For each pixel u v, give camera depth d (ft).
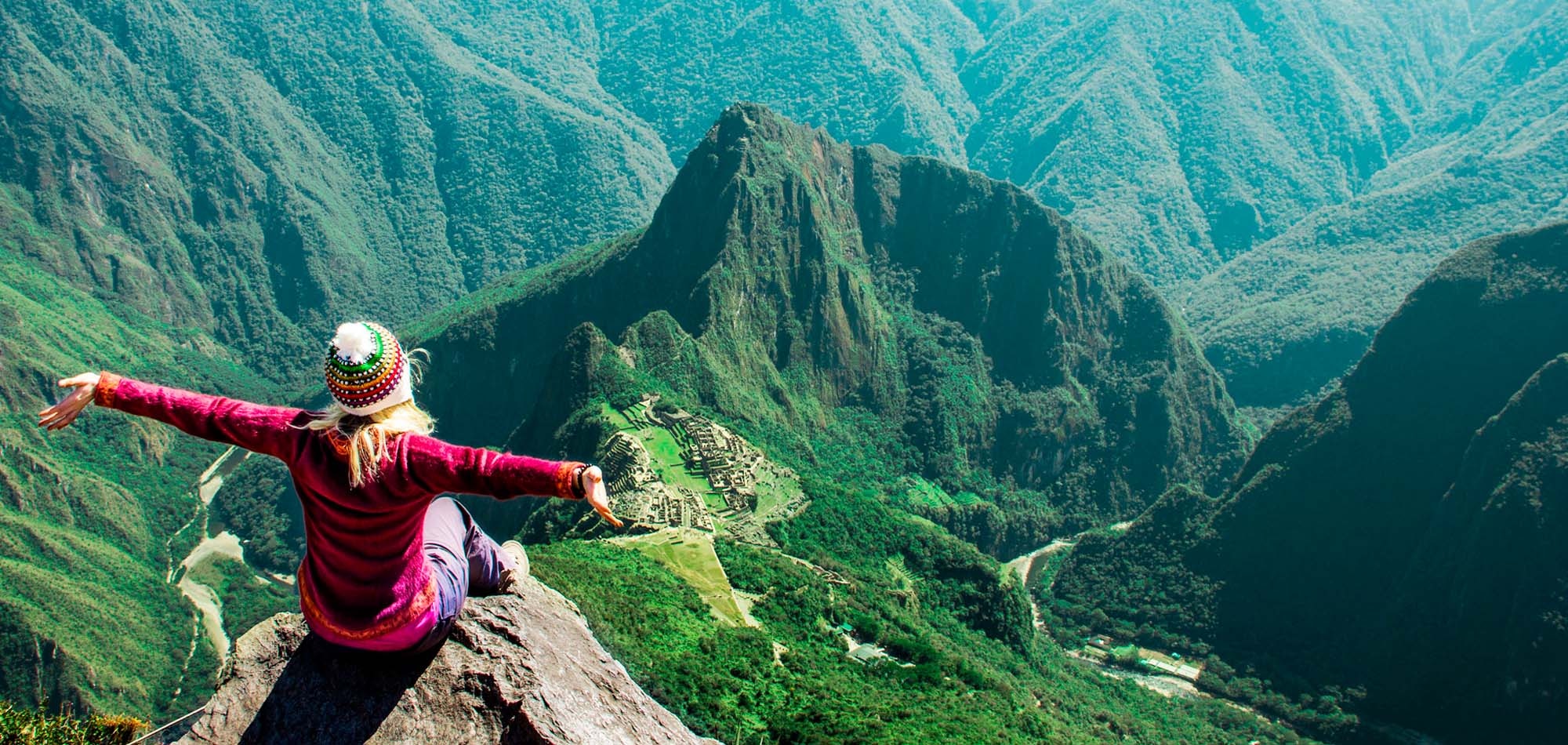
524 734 29.25
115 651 414.21
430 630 29.40
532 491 24.90
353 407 25.66
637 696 32.55
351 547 26.76
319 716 29.66
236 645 31.91
